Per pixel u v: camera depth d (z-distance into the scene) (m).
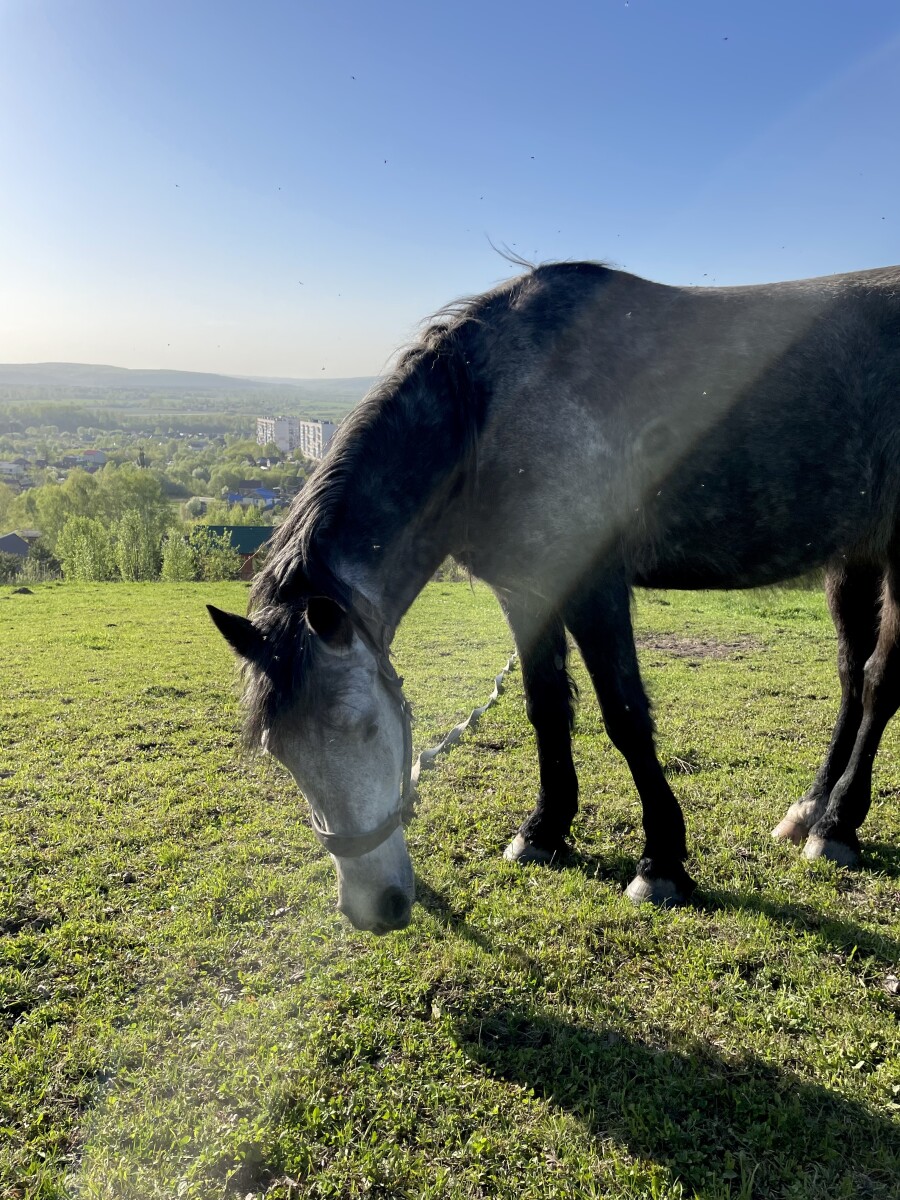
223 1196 1.93
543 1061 2.37
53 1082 2.30
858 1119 2.15
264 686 2.24
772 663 7.85
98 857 3.73
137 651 9.30
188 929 3.10
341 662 2.26
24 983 2.75
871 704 3.55
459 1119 2.16
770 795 4.41
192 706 6.68
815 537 3.33
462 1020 2.57
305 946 2.97
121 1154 2.05
